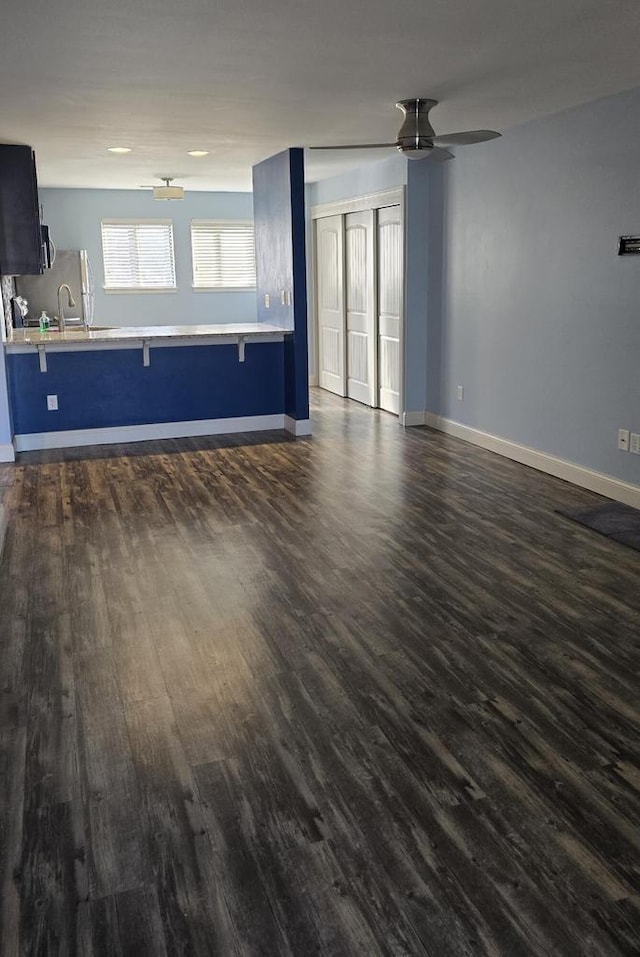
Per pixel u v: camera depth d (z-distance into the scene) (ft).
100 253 29.55
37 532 14.73
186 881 6.27
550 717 8.46
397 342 24.66
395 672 9.45
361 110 15.42
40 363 21.31
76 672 9.54
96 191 29.04
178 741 8.13
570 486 17.30
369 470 18.94
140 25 9.87
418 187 22.33
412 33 10.46
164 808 7.12
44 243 23.17
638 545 13.50
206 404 23.18
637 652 9.86
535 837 6.69
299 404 22.74
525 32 10.55
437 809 7.06
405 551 13.47
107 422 22.31
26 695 9.04
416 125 14.78
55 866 6.45
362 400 28.07
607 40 11.00
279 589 11.93
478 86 13.71
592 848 6.56
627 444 15.66
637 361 15.15
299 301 21.79
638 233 14.71
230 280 31.30
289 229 21.07
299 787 7.39
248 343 23.16
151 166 22.89
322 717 8.53
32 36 10.27
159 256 30.30
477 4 9.38
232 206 30.76
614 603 11.28
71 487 17.81
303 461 19.94
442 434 22.93
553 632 10.42
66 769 7.69
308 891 6.15
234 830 6.82
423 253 22.93
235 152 20.61
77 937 5.77
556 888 6.14
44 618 11.03
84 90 13.33
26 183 19.06
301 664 9.67
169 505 16.37
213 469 19.25
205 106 14.75
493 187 19.30
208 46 10.84
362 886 6.19
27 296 27.89
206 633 10.52
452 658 9.77
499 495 16.72
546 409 18.24
